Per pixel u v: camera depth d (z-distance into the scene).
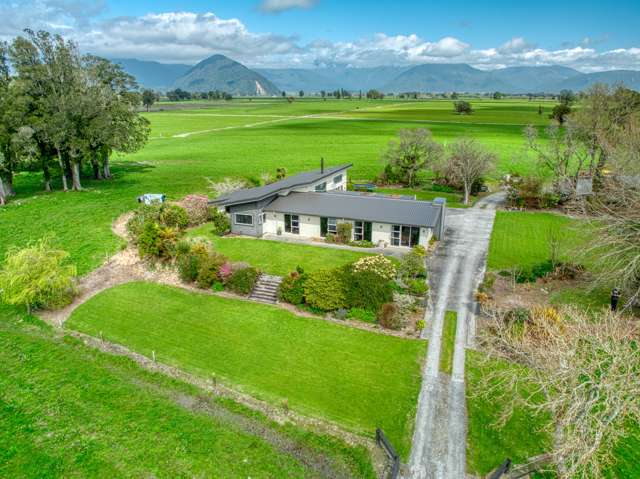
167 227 35.09
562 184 42.59
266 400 18.75
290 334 23.30
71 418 17.77
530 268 30.19
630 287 24.56
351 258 32.00
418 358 20.83
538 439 16.12
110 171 62.16
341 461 15.65
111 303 27.47
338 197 38.38
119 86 54.94
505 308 24.55
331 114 161.88
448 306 25.39
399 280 27.11
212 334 23.73
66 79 46.31
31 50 43.75
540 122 120.38
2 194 44.78
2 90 42.56
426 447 15.98
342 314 24.44
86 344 23.48
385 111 170.38
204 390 19.56
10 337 24.14
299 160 71.31
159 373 20.86
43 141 46.22
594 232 27.80
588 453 10.85
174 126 124.38
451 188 53.97
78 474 15.06
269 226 37.91
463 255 32.81
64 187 50.25
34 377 20.48
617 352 12.02
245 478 14.90
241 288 27.59
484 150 51.47
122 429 17.14
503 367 19.27
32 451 16.06
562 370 11.97
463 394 18.45
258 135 102.25
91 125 47.16
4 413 18.03
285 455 15.92
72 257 33.88
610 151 32.44
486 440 16.17
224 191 50.66
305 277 26.09
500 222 40.94
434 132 100.06
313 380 19.78
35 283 25.70
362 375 19.92
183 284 29.62
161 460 15.63
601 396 12.19
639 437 15.35
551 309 21.78
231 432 17.02
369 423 17.27
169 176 58.69
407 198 41.50
